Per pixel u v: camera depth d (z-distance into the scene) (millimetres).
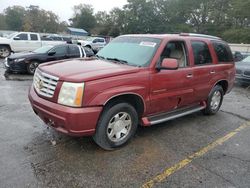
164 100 4594
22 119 5207
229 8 51250
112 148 4062
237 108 7145
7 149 3910
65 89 3535
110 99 3764
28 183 3139
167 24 56000
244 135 5094
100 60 4656
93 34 78125
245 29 44875
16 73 11414
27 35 18094
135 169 3584
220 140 4766
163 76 4434
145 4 54750
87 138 4418
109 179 3320
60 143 4195
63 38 21641
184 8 54312
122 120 4098
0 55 17359
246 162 3979
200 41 5453
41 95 3865
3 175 3260
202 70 5305
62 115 3521
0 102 6426
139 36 5027
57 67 4047
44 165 3537
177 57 4875
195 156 4074
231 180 3467
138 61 4410
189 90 5086
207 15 55125
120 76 3854
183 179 3426
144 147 4258
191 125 5457
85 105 3529
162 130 5059
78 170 3467
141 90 4121
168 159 3922
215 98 6125
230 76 6348
